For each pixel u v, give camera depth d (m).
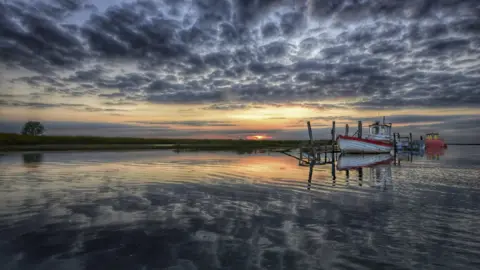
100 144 77.06
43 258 5.47
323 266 5.27
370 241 6.58
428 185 14.55
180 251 5.85
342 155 44.91
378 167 24.47
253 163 27.70
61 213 8.59
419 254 5.90
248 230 7.21
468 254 5.93
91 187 13.15
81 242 6.28
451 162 29.95
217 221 7.94
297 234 6.96
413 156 42.81
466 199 11.14
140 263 5.31
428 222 8.10
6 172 18.84
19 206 9.39
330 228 7.46
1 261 5.32
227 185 14.09
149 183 14.49
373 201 10.71
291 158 36.19
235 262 5.38
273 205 9.92
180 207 9.48
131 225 7.50
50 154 39.12
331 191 12.76
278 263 5.36
